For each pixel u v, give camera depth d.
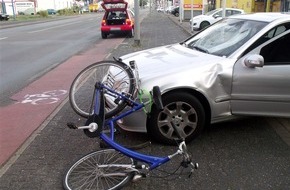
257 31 4.88
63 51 14.49
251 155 4.45
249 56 4.53
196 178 3.94
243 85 4.62
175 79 4.45
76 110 4.69
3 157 4.48
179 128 4.58
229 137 4.95
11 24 36.81
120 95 3.97
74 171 3.80
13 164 4.30
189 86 4.46
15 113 6.21
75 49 15.09
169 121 4.56
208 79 4.54
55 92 7.57
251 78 4.60
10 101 7.01
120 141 4.77
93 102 3.87
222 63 4.63
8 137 5.11
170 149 4.57
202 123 4.66
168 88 4.41
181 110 4.56
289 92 4.68
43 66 10.96
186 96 4.50
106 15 20.50
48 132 5.26
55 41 18.64
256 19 5.25
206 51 5.27
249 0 28.56
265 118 5.59
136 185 3.80
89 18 50.62
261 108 4.75
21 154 4.55
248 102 4.69
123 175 3.63
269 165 4.21
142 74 4.56
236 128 5.24
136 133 4.99
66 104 6.60
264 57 4.71
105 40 19.00
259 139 4.89
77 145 4.79
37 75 9.54
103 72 4.53
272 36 4.81
